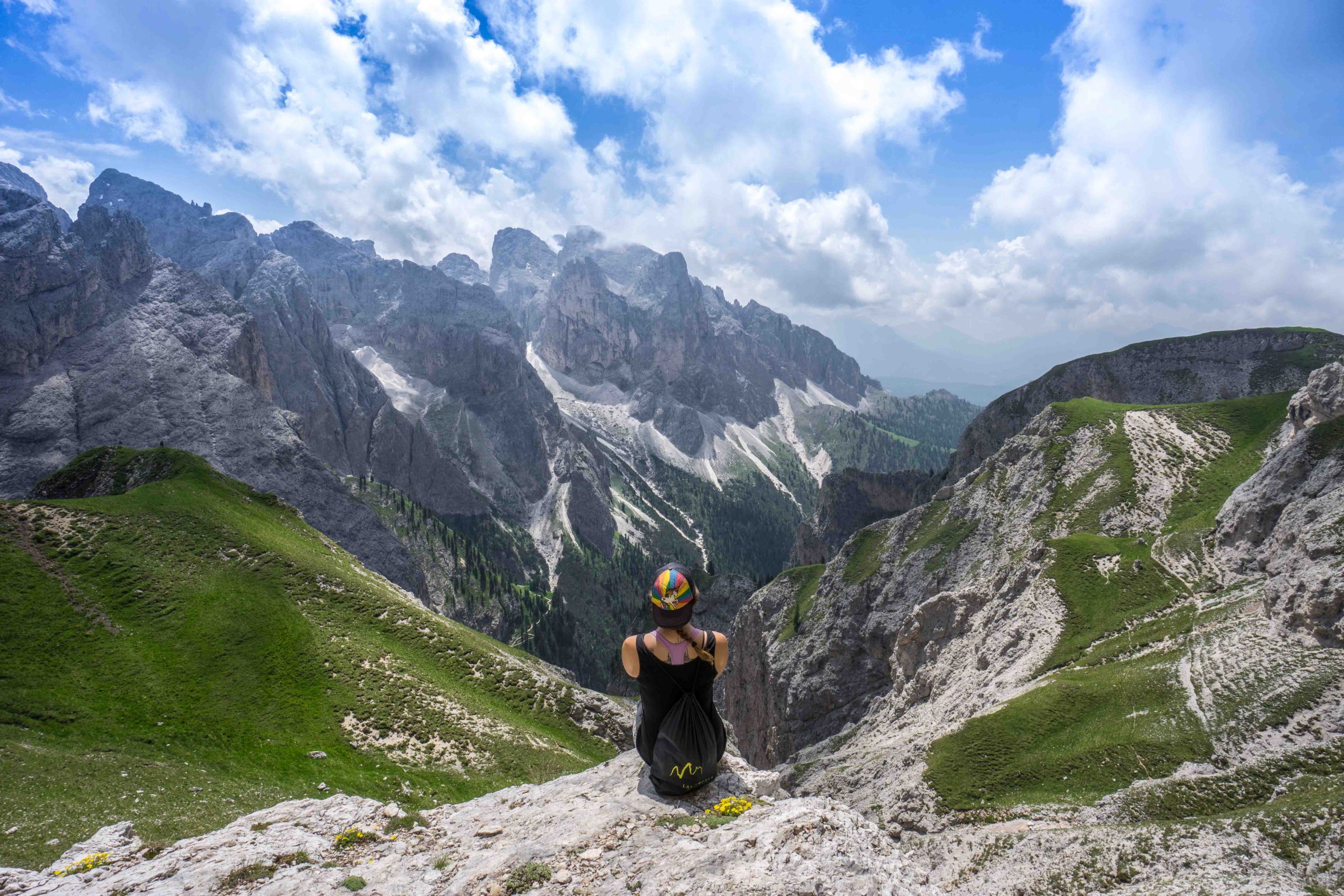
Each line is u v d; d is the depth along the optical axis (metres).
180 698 53.25
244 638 62.62
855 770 66.06
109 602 62.16
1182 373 165.50
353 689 59.56
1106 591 72.88
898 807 52.75
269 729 52.06
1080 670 61.53
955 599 90.25
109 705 50.53
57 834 29.64
